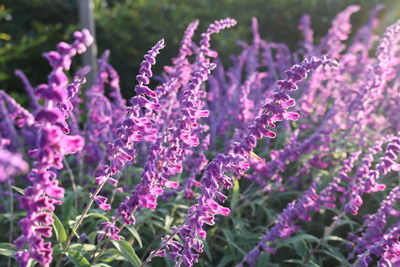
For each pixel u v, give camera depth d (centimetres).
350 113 469
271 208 473
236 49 914
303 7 972
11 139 453
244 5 981
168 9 1016
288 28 991
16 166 144
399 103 517
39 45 995
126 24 976
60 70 172
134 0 1055
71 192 361
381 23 907
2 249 271
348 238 396
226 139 501
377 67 432
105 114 476
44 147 176
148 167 264
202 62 341
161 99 392
